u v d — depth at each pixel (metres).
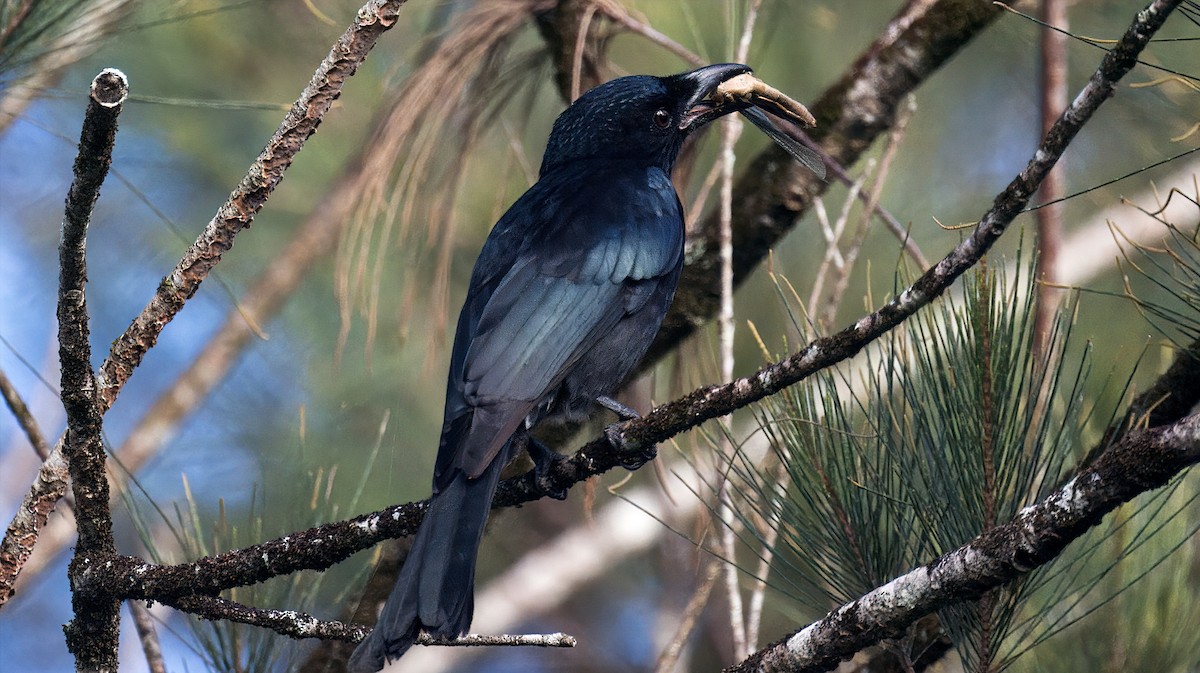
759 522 8.43
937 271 6.25
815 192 11.04
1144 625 7.72
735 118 10.09
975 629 6.86
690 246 11.22
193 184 13.97
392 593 7.10
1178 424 5.21
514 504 8.47
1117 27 12.41
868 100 11.05
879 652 8.08
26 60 8.57
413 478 13.35
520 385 8.80
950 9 10.99
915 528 7.41
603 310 9.44
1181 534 7.76
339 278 9.75
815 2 13.13
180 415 13.18
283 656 8.31
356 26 6.96
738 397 7.08
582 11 10.84
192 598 7.18
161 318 7.29
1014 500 6.80
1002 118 13.97
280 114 13.10
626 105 10.59
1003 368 6.71
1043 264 9.13
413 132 10.27
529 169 12.30
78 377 6.73
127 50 12.63
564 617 16.30
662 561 15.02
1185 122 12.09
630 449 7.69
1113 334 11.43
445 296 10.30
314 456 13.00
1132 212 12.54
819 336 7.89
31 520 7.41
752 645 8.12
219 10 10.34
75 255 6.28
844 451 7.31
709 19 12.51
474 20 10.51
